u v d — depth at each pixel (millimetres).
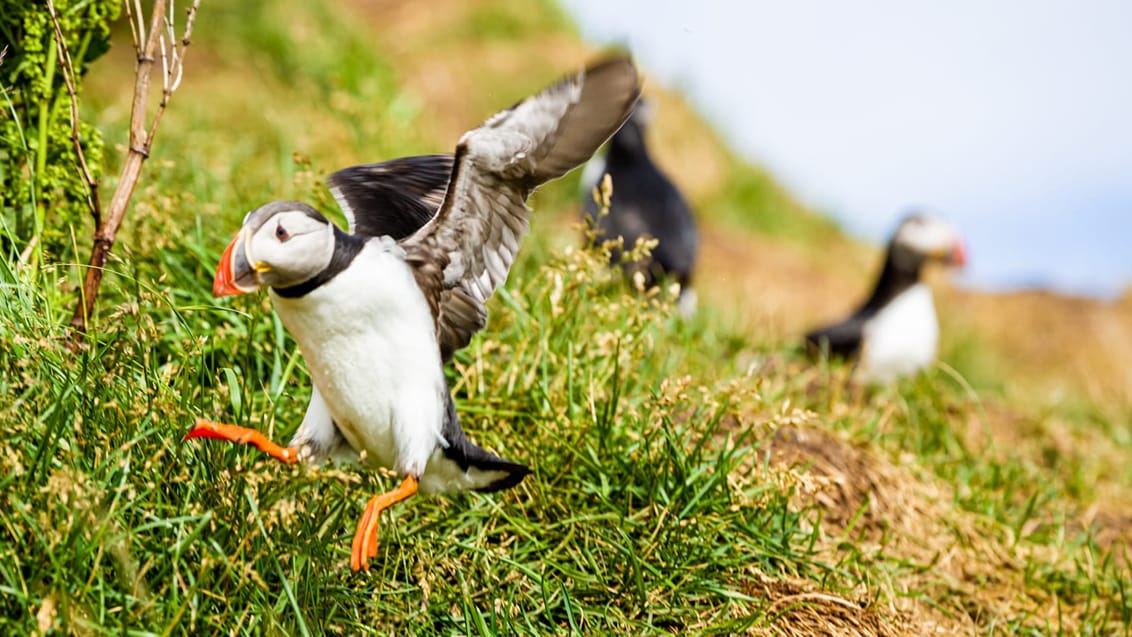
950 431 12102
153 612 6098
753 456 8648
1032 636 9383
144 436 6492
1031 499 10766
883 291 17047
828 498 9984
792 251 27375
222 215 10211
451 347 7312
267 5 20500
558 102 6434
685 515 8266
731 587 8242
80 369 6836
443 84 24234
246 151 13500
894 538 10016
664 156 27484
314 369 6707
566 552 8141
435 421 6750
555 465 8586
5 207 8438
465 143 6562
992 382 17547
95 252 7754
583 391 9094
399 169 7699
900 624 8789
